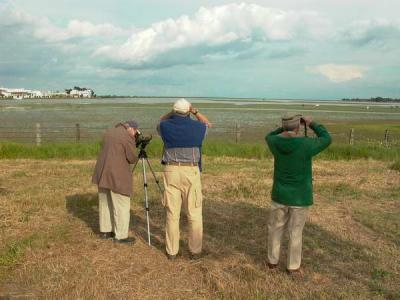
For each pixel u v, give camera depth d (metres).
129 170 5.86
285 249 5.80
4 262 5.16
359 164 13.92
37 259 5.33
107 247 5.79
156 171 11.76
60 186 9.55
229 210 7.69
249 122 39.47
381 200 8.60
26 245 5.71
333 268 5.20
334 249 5.82
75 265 5.17
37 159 14.54
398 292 4.56
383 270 5.11
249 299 4.34
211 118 46.62
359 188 9.70
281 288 4.61
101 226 6.10
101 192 6.00
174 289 4.62
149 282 4.77
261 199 8.50
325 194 9.07
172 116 5.30
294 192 4.77
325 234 6.41
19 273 4.93
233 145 16.66
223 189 9.43
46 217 7.08
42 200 8.06
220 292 4.50
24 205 7.72
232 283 4.66
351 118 49.44
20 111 59.88
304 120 4.88
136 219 7.14
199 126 5.20
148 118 43.19
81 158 14.84
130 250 5.71
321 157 15.54
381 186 10.02
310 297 4.41
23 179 10.47
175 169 5.20
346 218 7.25
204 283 4.76
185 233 6.42
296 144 4.66
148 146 15.32
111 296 4.44
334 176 11.43
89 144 16.20
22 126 31.72
